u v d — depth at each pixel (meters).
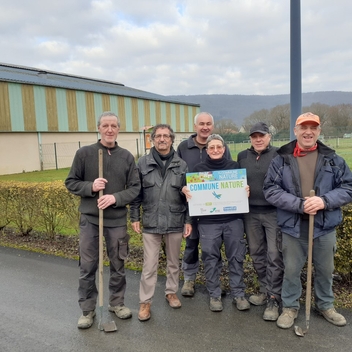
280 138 34.81
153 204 3.47
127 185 3.42
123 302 3.48
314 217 3.06
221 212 3.51
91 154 3.31
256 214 3.55
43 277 4.42
